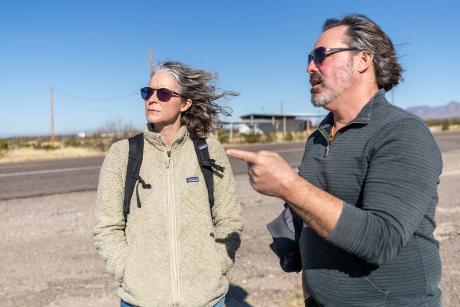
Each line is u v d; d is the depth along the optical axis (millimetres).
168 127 2555
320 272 1895
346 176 1780
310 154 2037
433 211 1766
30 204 9484
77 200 9859
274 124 62750
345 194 1789
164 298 2352
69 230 7195
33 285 4828
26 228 7348
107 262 2443
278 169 1405
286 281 4809
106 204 2488
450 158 17547
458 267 5070
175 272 2377
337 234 1403
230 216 2592
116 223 2484
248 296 4422
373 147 1694
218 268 2490
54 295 4551
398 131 1628
